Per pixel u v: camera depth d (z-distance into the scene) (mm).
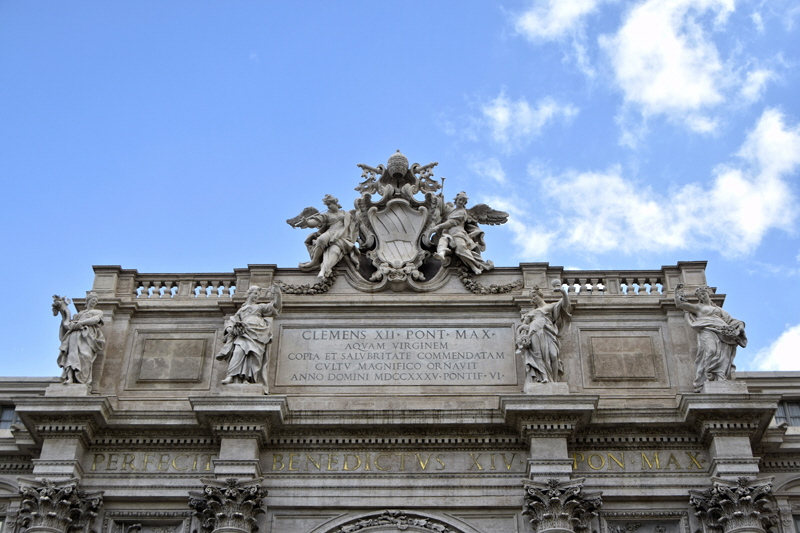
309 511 30391
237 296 34406
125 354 33750
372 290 34938
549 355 31891
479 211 36750
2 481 31781
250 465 30078
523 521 30094
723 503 29234
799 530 30734
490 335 33906
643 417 31000
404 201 36469
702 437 30719
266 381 32156
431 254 35812
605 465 30812
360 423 31047
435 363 33281
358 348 33656
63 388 31484
